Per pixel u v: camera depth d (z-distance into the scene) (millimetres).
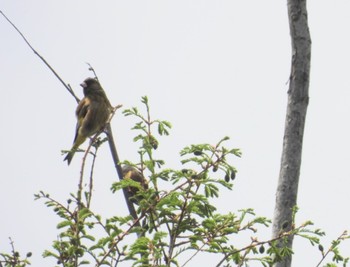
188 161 10680
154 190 10500
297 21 12516
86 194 10625
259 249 10352
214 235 10352
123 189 11633
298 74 12336
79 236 9898
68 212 10352
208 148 10617
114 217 10141
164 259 10031
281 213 11656
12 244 10219
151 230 10453
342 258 10508
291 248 10859
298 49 12438
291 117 12180
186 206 10359
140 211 10484
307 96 12273
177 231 10391
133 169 11430
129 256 9789
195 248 10266
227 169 10578
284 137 12141
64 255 9906
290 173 11875
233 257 10344
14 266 10172
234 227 10398
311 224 10406
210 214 10477
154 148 11898
